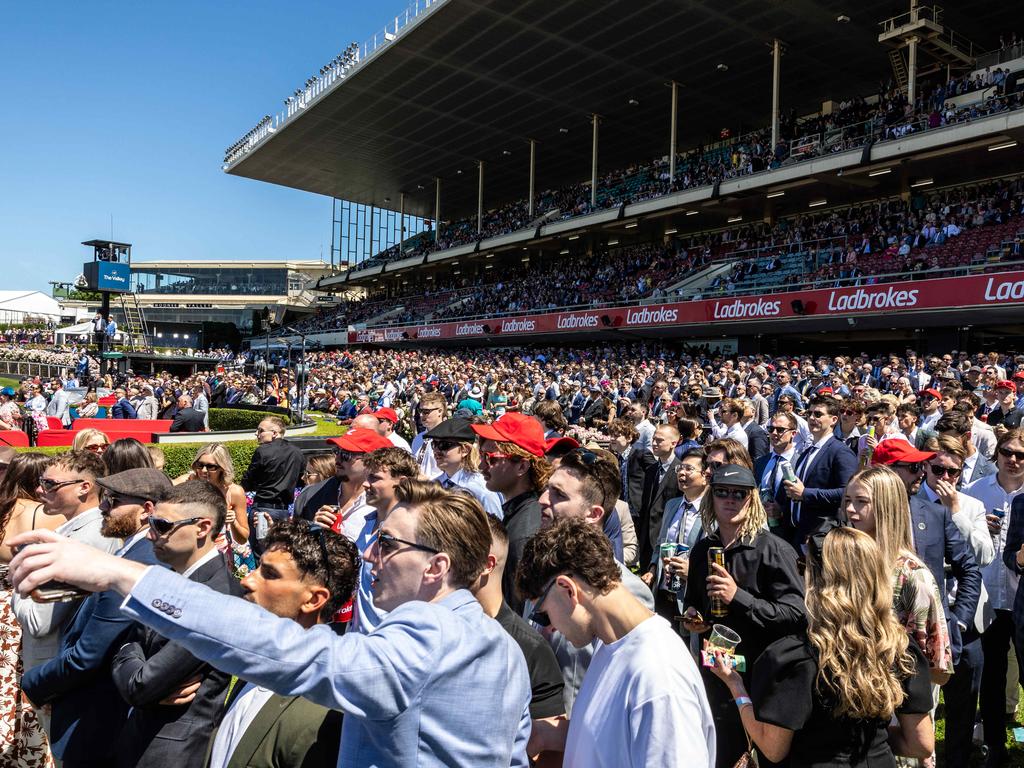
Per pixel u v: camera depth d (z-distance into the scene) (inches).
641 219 1498.5
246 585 94.7
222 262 3304.6
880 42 1104.2
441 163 2084.2
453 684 69.2
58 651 131.0
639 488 269.4
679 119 1653.5
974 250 956.6
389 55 1398.9
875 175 1144.8
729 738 129.2
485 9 1211.2
